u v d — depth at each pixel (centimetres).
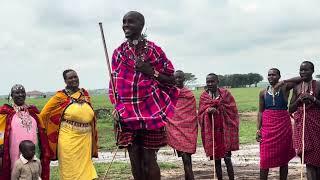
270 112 972
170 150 1784
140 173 592
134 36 568
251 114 3594
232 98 1098
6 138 872
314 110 897
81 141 953
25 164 844
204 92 1111
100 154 1733
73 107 946
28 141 842
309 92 906
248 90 10856
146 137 575
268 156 971
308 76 913
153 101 563
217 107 1082
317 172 912
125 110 560
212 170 1312
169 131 1092
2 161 873
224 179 1174
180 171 1294
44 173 916
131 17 562
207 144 1088
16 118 882
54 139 953
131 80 561
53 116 952
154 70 565
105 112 3081
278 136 965
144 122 555
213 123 1077
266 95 979
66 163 945
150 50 566
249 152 1686
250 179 1162
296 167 1324
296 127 911
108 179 1181
